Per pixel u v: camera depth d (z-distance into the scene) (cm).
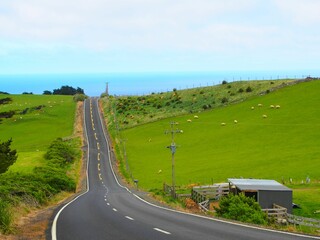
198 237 1683
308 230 2306
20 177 4631
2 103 19250
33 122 14588
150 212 2875
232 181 4709
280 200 4172
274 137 9131
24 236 1756
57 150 9106
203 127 11256
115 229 1955
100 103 17650
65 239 1686
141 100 16450
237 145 9050
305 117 10294
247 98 13475
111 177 7775
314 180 5762
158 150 9744
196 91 16025
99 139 11719
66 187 5606
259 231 1847
